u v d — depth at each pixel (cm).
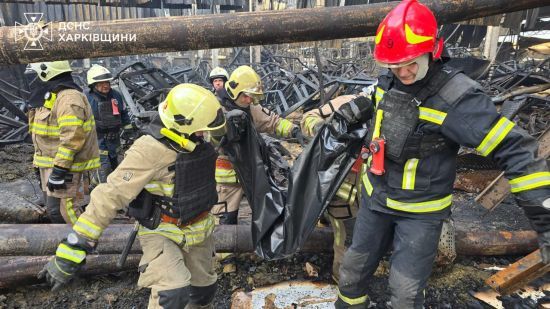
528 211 145
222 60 1702
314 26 228
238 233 286
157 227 186
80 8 1495
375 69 1395
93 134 303
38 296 265
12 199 369
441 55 162
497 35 1505
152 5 1677
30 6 1420
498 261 302
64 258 162
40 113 282
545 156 368
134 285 278
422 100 162
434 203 175
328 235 292
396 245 187
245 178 248
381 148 177
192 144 176
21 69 939
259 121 306
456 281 277
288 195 232
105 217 167
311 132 252
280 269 293
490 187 364
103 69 437
